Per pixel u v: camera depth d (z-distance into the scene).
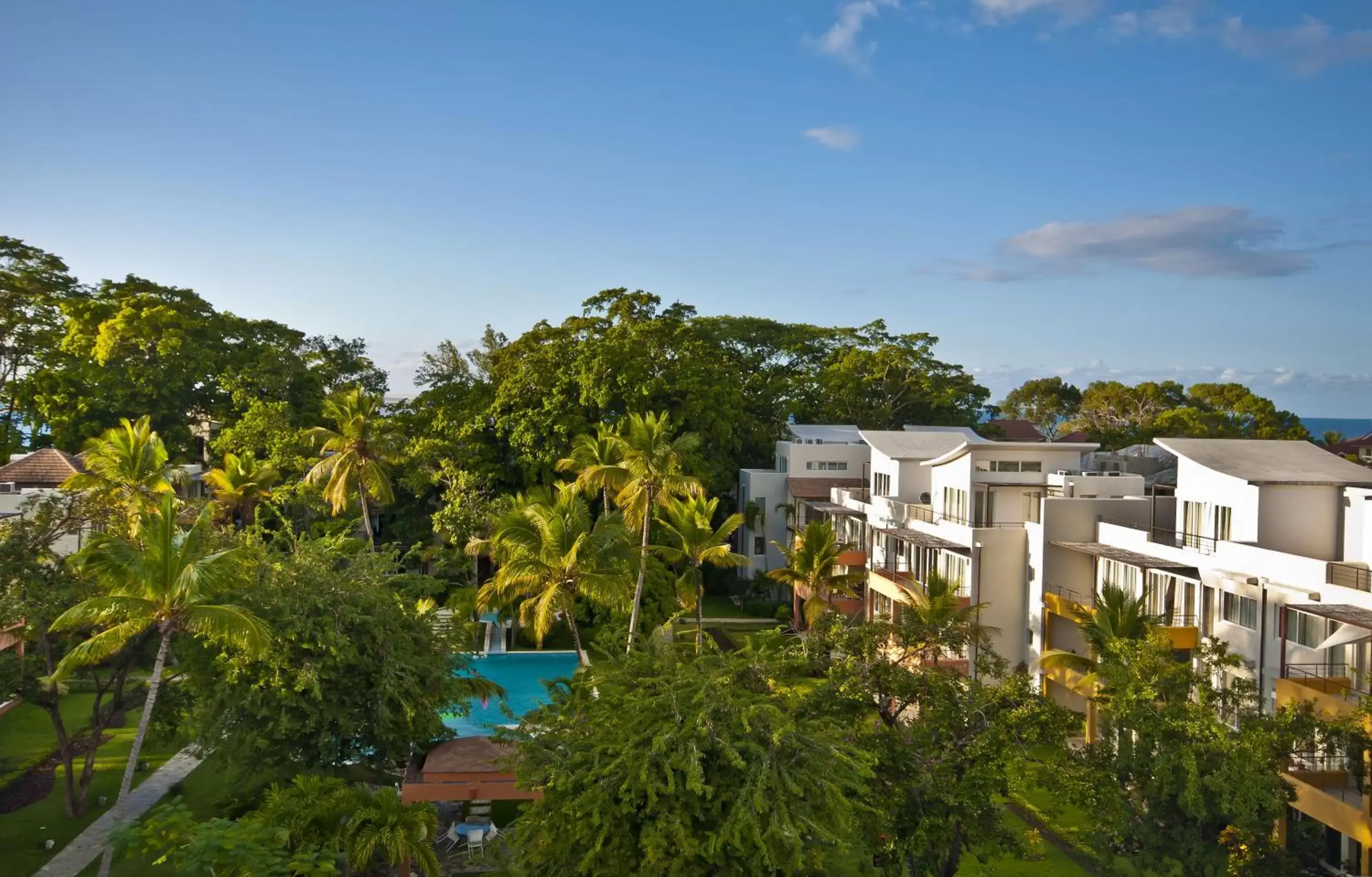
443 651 29.70
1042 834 27.72
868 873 22.66
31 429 66.81
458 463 56.28
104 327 63.06
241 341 75.12
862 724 23.20
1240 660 24.41
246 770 26.59
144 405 63.09
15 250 72.38
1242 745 20.25
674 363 63.75
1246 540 29.94
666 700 18.75
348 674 26.75
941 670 23.84
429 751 28.39
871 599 46.12
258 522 34.84
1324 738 21.11
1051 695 35.69
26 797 29.36
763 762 17.78
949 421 84.56
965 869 25.41
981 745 21.28
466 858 26.45
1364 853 22.47
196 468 59.44
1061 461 42.94
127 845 19.09
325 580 27.23
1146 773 21.69
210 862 17.83
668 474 38.53
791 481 61.31
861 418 81.44
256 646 22.41
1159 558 32.06
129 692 30.02
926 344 85.94
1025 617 37.56
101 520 30.50
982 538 37.31
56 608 27.16
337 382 81.31
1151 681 22.58
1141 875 20.53
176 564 22.27
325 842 22.05
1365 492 28.38
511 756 21.39
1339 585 25.06
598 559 37.22
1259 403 87.62
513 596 40.09
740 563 41.31
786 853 17.61
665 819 17.33
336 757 27.27
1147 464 53.62
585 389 57.03
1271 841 20.66
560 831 18.30
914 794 21.28
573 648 48.00
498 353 66.75
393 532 58.78
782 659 23.45
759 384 77.50
